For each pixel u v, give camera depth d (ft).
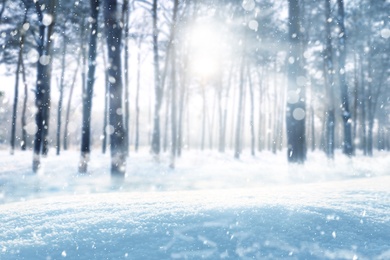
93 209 8.96
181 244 6.97
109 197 10.68
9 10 52.95
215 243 7.06
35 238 7.20
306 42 67.97
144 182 32.12
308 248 6.95
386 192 11.01
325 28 64.13
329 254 6.77
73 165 46.34
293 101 35.01
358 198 10.07
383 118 105.91
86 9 54.90
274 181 32.14
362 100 89.56
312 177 33.27
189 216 8.21
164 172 41.91
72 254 6.63
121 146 31.14
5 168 43.55
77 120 120.98
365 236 7.47
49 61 44.19
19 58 68.80
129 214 8.42
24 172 40.45
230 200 9.54
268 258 6.61
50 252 6.68
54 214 8.63
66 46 67.26
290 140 35.32
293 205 8.96
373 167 42.19
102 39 63.16
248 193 10.94
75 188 28.53
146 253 6.66
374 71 88.74
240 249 6.86
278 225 7.80
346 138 53.36
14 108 75.20
